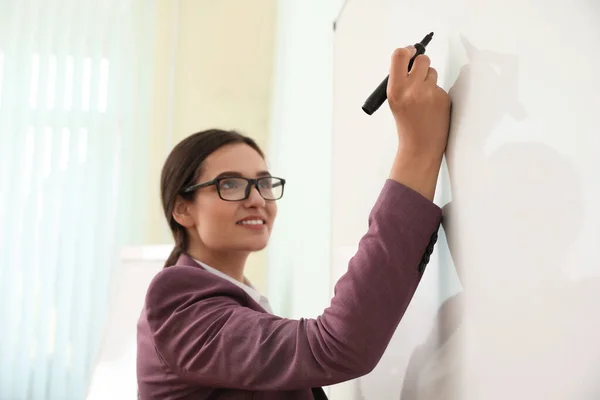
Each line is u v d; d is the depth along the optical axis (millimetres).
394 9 1032
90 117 3303
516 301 565
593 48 455
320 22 1888
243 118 3418
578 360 467
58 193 3258
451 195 746
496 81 625
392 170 786
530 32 553
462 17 727
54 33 3336
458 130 731
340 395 1354
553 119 509
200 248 1185
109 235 3244
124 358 2162
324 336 760
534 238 536
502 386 588
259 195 1122
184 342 903
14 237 3211
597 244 447
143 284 2326
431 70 777
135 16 3383
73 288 3186
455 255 725
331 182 1550
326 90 1740
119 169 3297
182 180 1151
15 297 3195
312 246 1835
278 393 987
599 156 445
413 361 866
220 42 3439
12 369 3133
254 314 869
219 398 975
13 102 3295
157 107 3357
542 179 525
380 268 733
